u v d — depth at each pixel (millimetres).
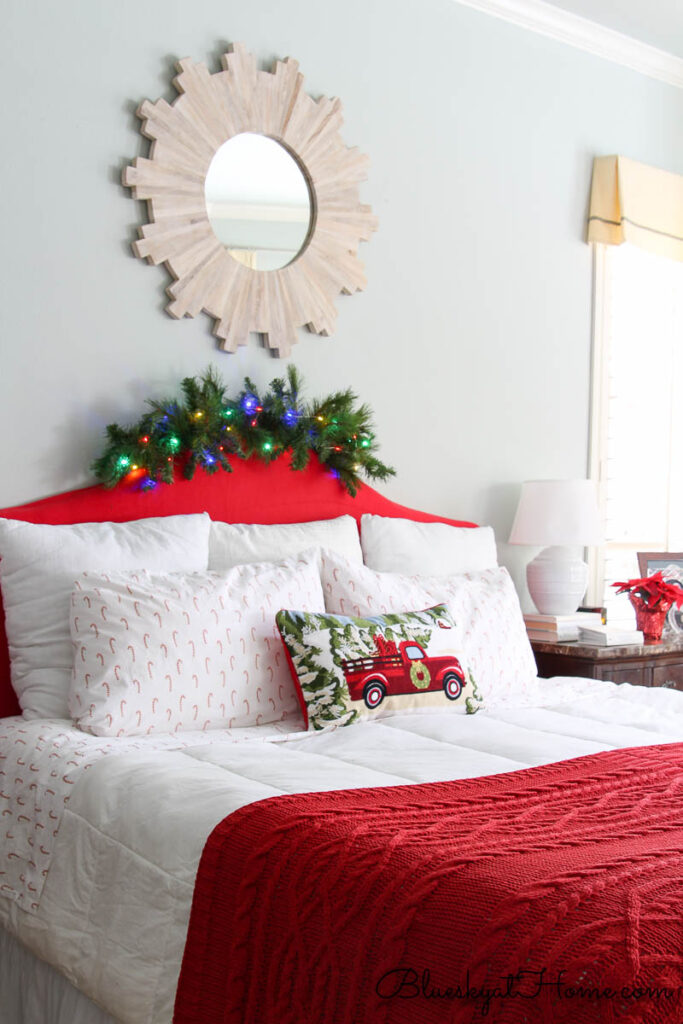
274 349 3117
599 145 4055
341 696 2357
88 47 2715
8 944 2152
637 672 3428
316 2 3189
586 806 1719
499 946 1237
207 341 2977
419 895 1355
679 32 3965
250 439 2947
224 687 2355
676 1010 1154
